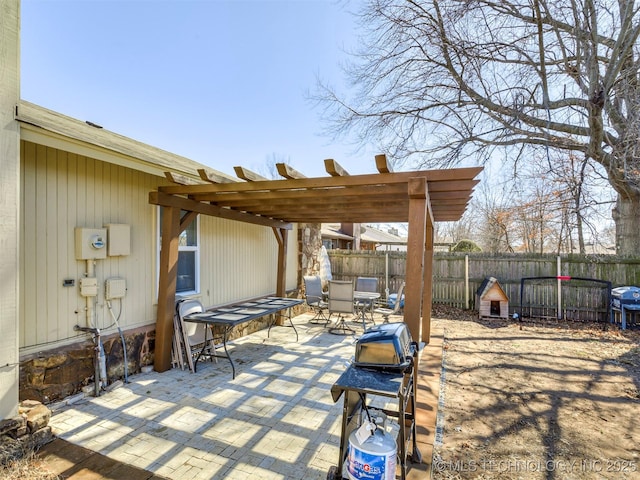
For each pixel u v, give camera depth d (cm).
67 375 336
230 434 284
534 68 739
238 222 643
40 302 320
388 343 214
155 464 240
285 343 579
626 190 756
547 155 742
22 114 277
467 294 900
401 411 192
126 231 397
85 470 231
